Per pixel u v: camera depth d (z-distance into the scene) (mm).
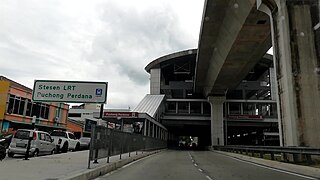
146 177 12305
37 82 16328
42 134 20453
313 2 19703
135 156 23547
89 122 56688
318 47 19203
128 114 43781
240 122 70750
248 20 28312
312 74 18781
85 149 32344
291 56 19031
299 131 17984
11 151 18562
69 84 16203
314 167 13789
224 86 59938
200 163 21391
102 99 15984
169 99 75750
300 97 18438
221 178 12273
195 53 72875
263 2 22016
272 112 72812
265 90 77562
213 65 50750
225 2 30625
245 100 72562
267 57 74438
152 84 77375
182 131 94250
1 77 35719
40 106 39625
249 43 34625
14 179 8492
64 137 26516
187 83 78625
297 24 19453
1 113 32312
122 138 19281
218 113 66188
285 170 16047
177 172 14555
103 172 12984
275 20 20938
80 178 9805
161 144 55969
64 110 46219
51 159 16484
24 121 35875
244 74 51375
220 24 35812
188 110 76250
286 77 18938
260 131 81562
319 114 18250
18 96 35000
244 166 18922
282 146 18828
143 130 44906
